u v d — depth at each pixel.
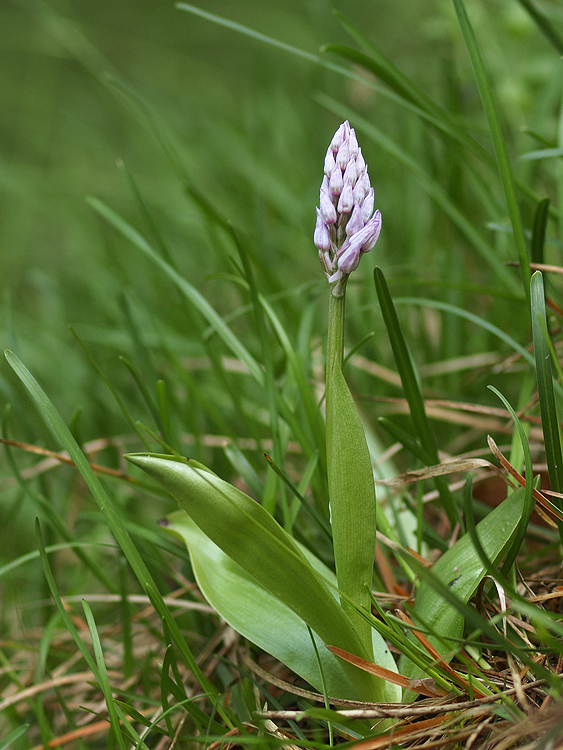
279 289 0.87
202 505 0.49
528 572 0.59
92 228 1.40
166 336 1.02
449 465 0.56
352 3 1.70
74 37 1.16
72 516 0.77
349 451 0.51
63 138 1.94
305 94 1.58
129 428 0.93
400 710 0.50
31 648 0.62
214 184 1.46
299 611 0.51
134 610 0.65
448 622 0.52
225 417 0.86
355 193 0.49
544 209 0.60
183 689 0.54
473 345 0.88
